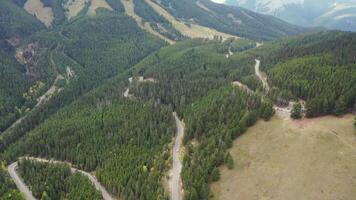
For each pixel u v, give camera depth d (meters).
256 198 133.38
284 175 140.00
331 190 129.12
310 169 139.62
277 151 153.12
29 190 173.38
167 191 145.25
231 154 157.50
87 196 152.88
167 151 174.88
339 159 140.62
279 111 183.50
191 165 152.00
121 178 159.00
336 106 166.88
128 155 178.25
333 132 155.50
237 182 142.38
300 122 168.25
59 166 181.62
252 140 163.50
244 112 181.00
